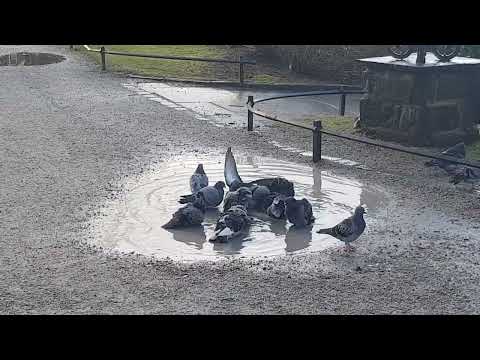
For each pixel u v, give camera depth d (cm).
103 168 1249
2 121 1641
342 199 1099
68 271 822
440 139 1423
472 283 796
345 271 829
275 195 1038
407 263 853
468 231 962
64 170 1234
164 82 2358
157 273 818
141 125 1630
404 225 984
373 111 1501
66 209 1034
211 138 1507
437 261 859
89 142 1446
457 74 1428
